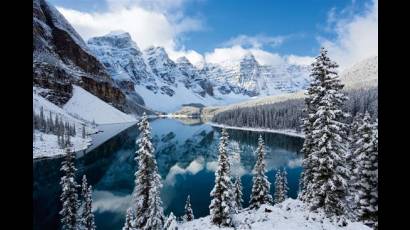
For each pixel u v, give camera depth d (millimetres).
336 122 26422
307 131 35750
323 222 26203
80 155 111500
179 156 118312
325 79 27266
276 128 179750
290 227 25453
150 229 28109
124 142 145375
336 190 27531
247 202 61438
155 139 162625
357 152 29125
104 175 87875
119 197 69375
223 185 31109
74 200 36156
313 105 32000
